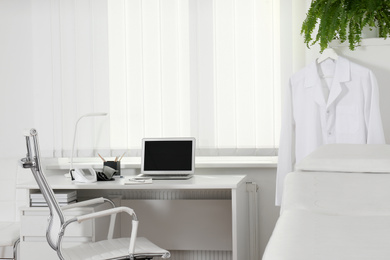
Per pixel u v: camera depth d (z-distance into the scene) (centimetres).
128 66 357
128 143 358
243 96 346
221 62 348
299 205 60
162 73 354
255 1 343
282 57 340
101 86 360
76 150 362
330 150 92
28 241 298
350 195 62
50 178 333
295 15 338
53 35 363
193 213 350
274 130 343
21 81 368
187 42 352
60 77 363
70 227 294
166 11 352
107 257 239
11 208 339
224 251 355
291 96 294
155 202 353
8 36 368
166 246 353
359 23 253
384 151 88
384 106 270
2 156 372
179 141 329
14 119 370
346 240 42
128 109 358
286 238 43
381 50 270
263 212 351
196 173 355
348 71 273
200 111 351
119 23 357
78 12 360
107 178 317
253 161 354
